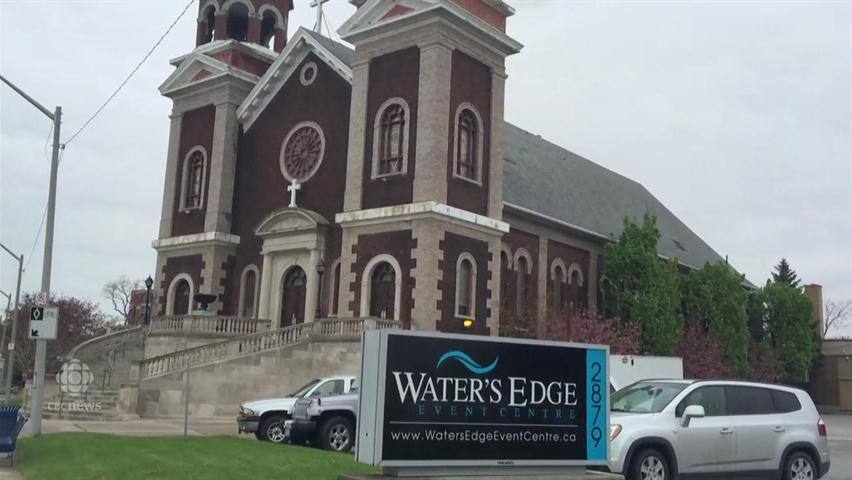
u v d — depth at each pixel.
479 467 12.35
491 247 35.59
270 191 40.59
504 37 36.66
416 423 11.92
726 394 15.73
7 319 70.62
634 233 44.84
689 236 62.72
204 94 43.41
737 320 50.12
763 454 15.54
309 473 14.78
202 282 40.84
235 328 36.38
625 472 14.12
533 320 40.22
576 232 45.34
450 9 33.94
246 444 19.00
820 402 67.69
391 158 35.09
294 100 40.56
